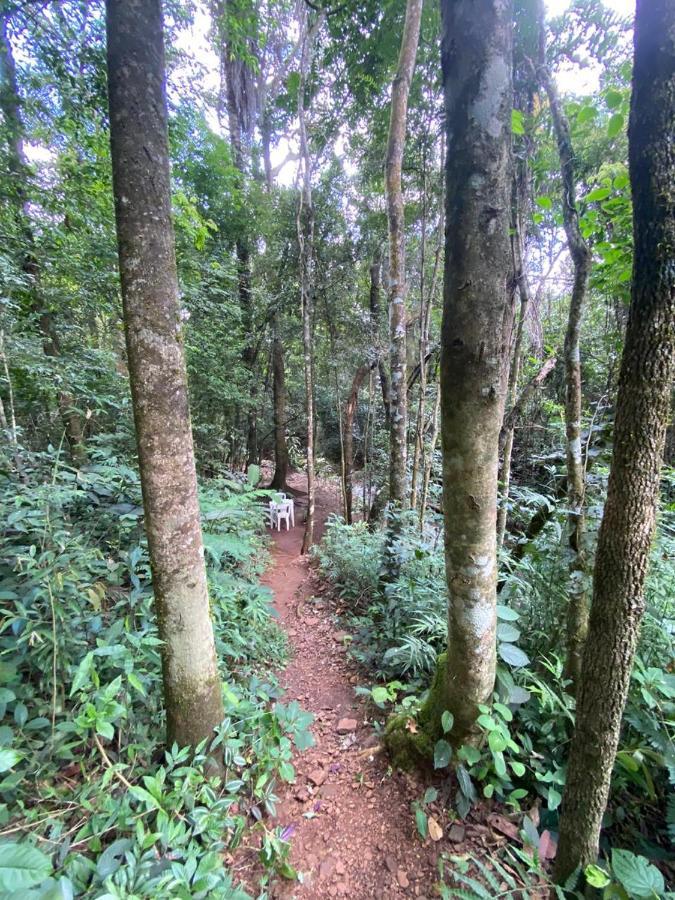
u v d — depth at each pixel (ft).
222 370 23.08
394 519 11.73
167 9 12.32
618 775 5.60
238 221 25.05
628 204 6.97
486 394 5.20
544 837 5.42
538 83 7.39
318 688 9.46
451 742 6.35
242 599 10.92
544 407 13.94
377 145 18.69
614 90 6.43
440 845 5.67
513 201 9.43
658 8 2.86
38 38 11.21
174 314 5.07
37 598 6.26
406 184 16.63
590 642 3.87
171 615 5.41
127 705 5.95
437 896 5.16
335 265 23.71
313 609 13.30
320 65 18.24
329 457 36.91
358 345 24.75
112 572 7.94
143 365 4.88
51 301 14.21
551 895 4.52
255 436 34.96
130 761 5.60
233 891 4.53
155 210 4.75
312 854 5.68
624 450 3.42
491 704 6.15
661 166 2.98
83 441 14.43
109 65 4.48
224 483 14.82
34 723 5.23
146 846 4.24
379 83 16.16
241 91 28.89
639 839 5.35
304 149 19.13
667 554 8.13
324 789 6.70
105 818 4.67
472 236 4.88
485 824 5.86
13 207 11.85
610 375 10.82
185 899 3.94
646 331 3.21
